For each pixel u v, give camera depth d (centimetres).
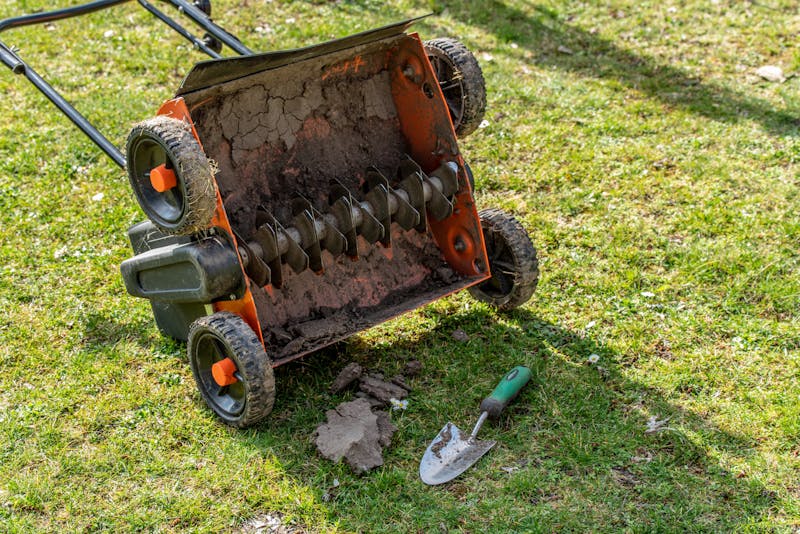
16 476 220
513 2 397
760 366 238
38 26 374
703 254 268
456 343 248
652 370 239
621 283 262
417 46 237
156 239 237
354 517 212
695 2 391
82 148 314
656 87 341
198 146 212
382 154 249
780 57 354
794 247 270
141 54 360
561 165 305
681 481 215
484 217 248
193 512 212
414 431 227
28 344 249
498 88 341
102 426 230
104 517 212
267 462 221
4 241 280
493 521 210
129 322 256
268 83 235
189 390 238
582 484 216
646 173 299
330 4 392
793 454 220
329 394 236
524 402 233
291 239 229
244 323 222
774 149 308
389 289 248
